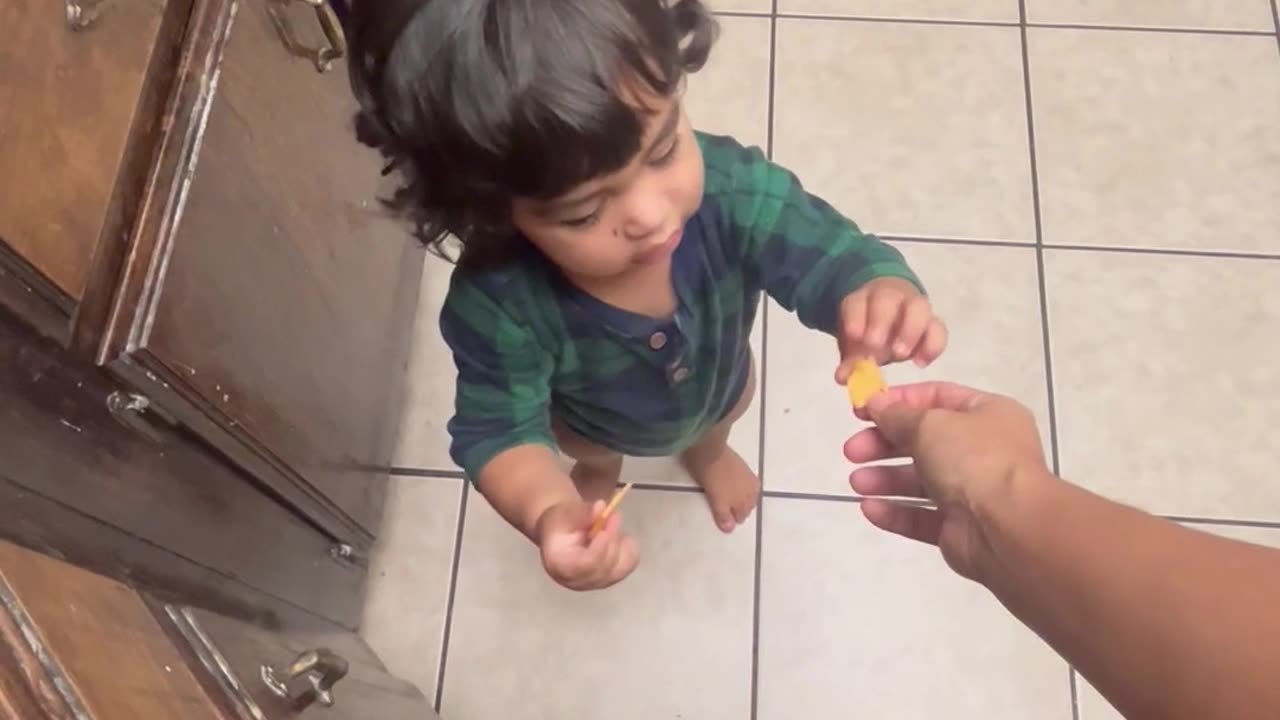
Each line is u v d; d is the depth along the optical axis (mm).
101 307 635
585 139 549
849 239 773
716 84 1400
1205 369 1252
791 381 1258
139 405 664
